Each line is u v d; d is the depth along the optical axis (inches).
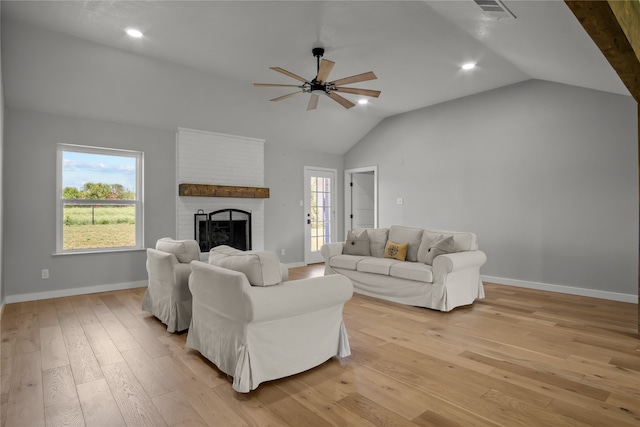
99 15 129.5
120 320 139.6
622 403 78.9
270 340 88.3
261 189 240.5
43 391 84.4
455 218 227.3
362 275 182.5
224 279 87.7
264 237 255.6
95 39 147.8
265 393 84.3
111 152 193.5
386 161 269.9
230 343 89.7
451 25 132.3
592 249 174.2
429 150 241.8
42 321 137.8
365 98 226.2
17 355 105.3
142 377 91.9
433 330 128.0
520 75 187.2
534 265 193.5
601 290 171.8
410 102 233.9
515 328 129.6
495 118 208.2
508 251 203.5
